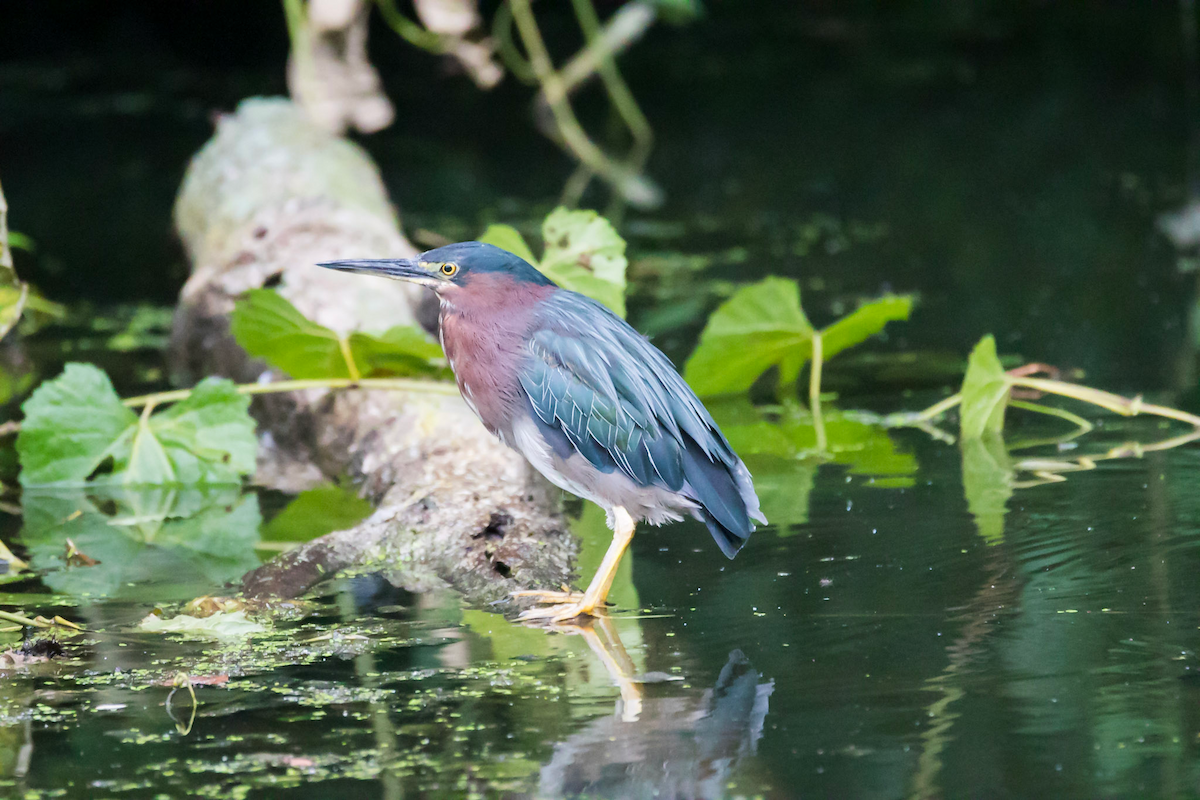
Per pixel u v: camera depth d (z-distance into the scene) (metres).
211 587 7.27
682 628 6.33
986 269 15.65
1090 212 18.50
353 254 11.85
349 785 4.79
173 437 9.48
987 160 22.47
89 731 5.30
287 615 6.73
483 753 5.02
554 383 6.78
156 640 6.38
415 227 18.28
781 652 5.96
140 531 8.41
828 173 22.08
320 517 8.70
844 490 8.54
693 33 37.38
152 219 19.70
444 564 7.43
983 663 5.73
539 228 18.11
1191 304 13.52
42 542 8.20
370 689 5.67
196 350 12.04
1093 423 10.00
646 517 6.96
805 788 4.69
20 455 9.33
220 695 5.64
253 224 12.90
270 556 7.84
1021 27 36.31
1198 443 9.25
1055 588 6.62
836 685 5.56
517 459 8.80
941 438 9.80
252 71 32.50
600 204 20.16
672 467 6.68
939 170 21.91
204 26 34.22
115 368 12.52
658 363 6.94
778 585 6.88
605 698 5.51
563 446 6.85
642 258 16.81
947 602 6.51
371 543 7.67
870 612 6.42
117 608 6.92
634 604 6.72
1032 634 6.04
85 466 9.40
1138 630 6.03
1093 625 6.11
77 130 26.66
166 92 30.42
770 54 34.69
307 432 10.49
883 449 9.55
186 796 4.73
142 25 34.50
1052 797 4.59
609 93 29.86
